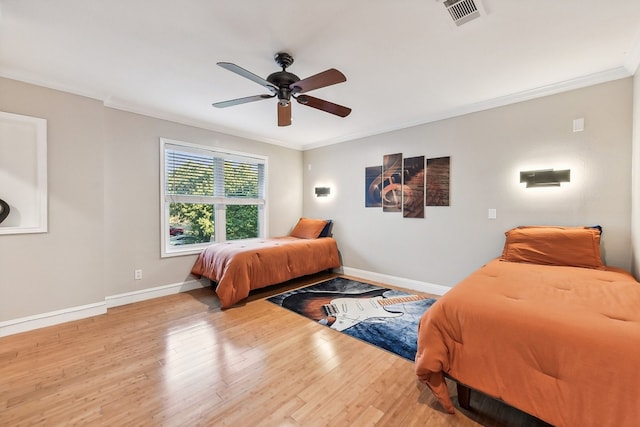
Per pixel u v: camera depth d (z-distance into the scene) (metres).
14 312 2.39
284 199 4.91
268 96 2.18
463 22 1.70
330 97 2.88
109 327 2.52
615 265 2.37
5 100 2.33
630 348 1.02
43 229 2.51
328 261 4.25
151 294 3.34
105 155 2.99
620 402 0.99
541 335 1.19
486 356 1.32
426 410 1.51
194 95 2.85
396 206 3.83
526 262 2.44
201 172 3.87
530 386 1.19
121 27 1.76
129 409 1.52
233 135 4.16
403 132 3.75
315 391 1.67
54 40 1.90
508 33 1.81
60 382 1.74
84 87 2.65
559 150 2.61
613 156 2.37
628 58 2.12
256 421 1.44
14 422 1.42
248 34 1.82
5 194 2.35
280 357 2.04
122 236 3.12
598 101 2.42
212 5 1.55
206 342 2.25
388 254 3.93
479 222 3.11
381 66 2.24
